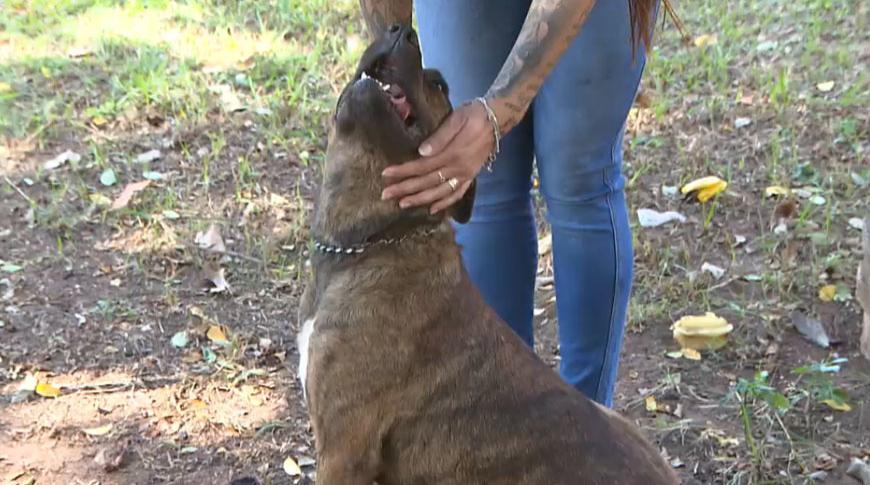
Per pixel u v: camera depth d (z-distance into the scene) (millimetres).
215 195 5215
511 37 3234
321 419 2703
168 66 6473
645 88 6418
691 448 3697
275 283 4570
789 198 5281
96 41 6789
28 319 4219
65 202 5051
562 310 3422
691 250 4922
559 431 2619
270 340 4199
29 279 4484
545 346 4289
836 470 3598
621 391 4000
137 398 3832
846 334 4344
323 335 2682
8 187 5152
